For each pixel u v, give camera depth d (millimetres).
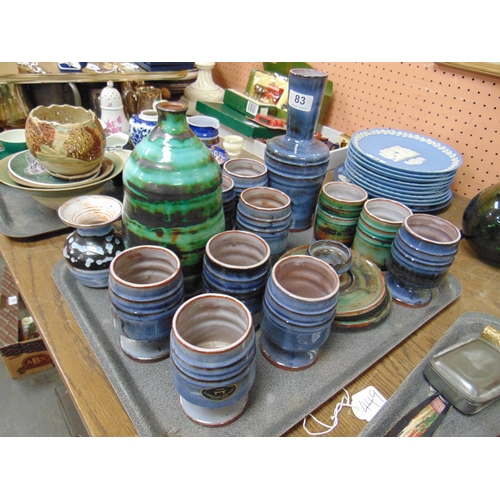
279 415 486
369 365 560
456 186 1043
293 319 470
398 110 1082
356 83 1150
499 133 922
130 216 551
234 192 728
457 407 522
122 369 524
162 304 474
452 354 552
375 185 858
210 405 430
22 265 688
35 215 808
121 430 460
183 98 1484
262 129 1159
